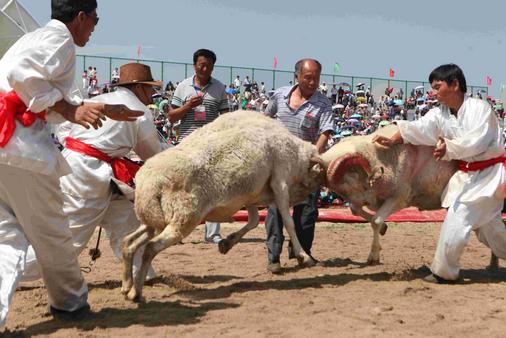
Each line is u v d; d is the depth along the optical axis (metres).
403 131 6.71
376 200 7.32
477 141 6.35
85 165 6.07
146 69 6.58
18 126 4.49
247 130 6.38
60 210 4.81
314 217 7.97
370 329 4.85
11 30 14.75
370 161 7.12
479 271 7.50
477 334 4.79
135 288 5.75
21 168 4.50
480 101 6.50
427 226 11.98
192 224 5.80
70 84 4.66
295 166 6.91
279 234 7.41
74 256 5.02
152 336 4.73
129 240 5.90
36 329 4.95
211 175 5.94
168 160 5.75
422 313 5.37
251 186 6.32
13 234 4.62
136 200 5.79
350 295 6.08
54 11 4.79
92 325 5.02
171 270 7.71
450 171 7.07
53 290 5.05
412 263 7.99
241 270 7.71
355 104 33.56
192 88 8.76
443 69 6.55
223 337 4.67
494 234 6.75
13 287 4.46
